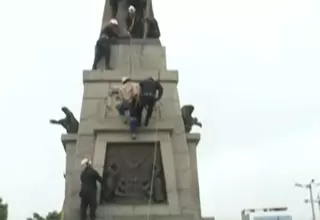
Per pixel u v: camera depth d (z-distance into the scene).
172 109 23.36
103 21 26.92
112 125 22.64
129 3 27.03
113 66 24.80
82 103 23.30
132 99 21.77
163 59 25.00
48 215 55.22
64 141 23.34
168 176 21.75
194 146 23.56
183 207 21.52
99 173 21.44
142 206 21.05
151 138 22.39
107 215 20.67
